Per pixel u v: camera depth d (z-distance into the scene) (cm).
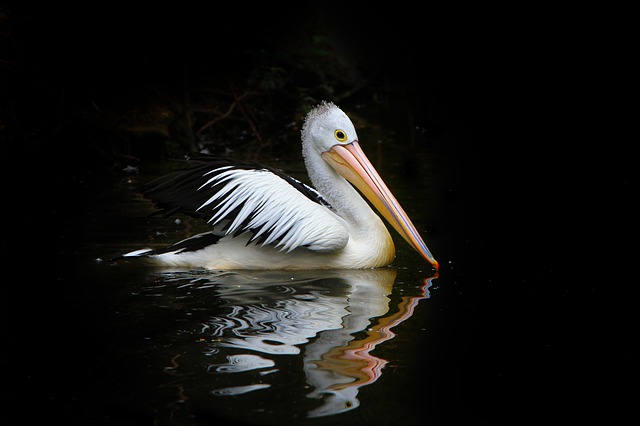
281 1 3288
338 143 1195
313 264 1107
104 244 1197
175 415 623
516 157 2139
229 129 2747
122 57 2608
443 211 1494
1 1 2430
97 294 948
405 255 1201
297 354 757
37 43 2430
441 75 3700
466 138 2506
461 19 3819
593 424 629
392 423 617
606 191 1669
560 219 1417
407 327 848
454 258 1166
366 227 1143
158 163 2122
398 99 3384
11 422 613
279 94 2967
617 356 770
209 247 1106
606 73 3619
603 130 2592
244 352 760
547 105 3152
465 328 845
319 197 1186
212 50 2908
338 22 3503
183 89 2589
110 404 643
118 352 757
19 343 779
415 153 2220
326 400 654
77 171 1962
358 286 1013
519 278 1051
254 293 970
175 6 2719
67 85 2348
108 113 2366
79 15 2545
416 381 698
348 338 806
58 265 1078
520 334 830
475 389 687
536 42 3825
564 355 771
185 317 865
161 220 1372
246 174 1095
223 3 3023
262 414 627
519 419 634
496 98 3347
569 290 992
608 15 3788
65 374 703
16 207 1486
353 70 3409
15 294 944
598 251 1190
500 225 1378
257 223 1066
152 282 1009
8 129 2131
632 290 989
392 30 3688
